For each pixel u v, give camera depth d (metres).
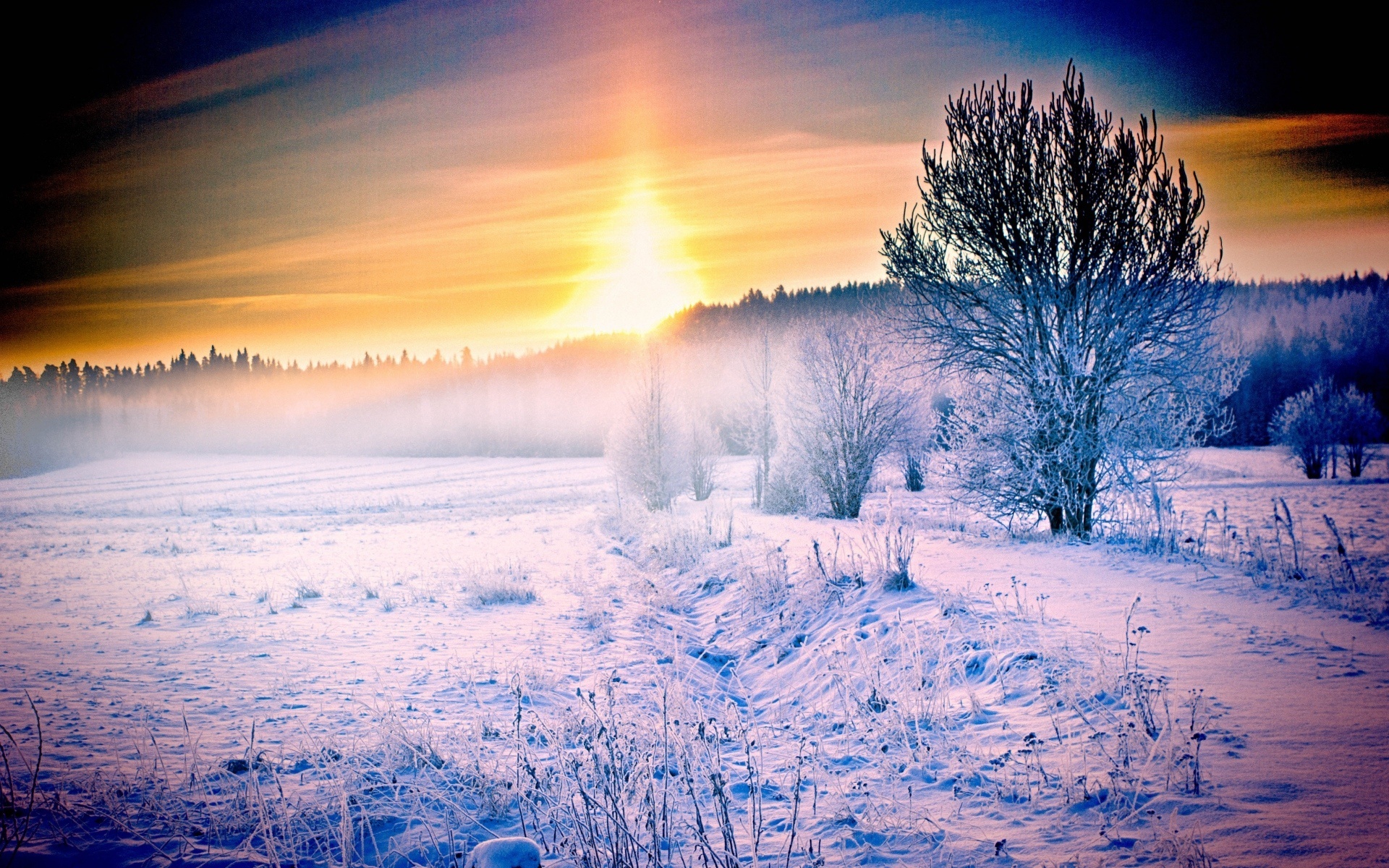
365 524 33.59
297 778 5.16
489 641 10.17
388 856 4.11
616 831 4.00
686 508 34.41
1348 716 4.78
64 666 8.71
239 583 16.48
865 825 4.20
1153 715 5.05
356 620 11.88
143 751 5.65
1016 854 3.67
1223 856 3.36
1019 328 16.23
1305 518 18.23
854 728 6.11
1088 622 7.72
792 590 11.42
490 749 5.79
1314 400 35.34
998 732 5.41
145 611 12.89
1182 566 10.86
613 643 10.02
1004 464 16.58
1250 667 5.93
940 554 13.24
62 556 22.75
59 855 3.95
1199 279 14.66
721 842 4.19
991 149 15.96
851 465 25.20
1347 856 3.24
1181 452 15.66
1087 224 15.12
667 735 5.23
